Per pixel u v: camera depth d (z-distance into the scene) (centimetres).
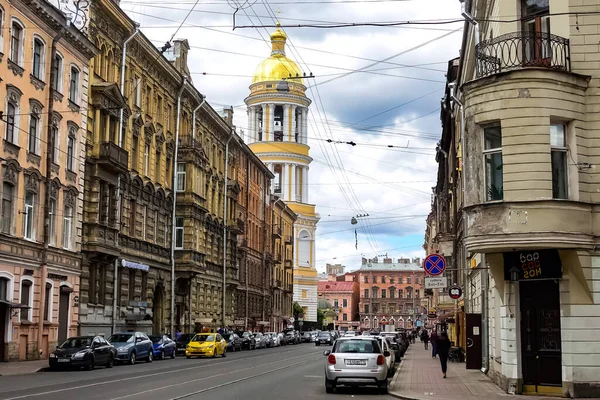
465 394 2177
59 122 3700
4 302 3128
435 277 2572
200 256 5719
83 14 3975
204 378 2692
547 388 2088
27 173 3394
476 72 2195
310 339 10106
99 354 3228
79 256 3894
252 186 8462
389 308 18038
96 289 4106
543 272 2033
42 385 2298
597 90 2028
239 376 2850
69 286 3781
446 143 5459
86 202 4019
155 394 2020
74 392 2045
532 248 2005
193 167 5606
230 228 6981
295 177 11712
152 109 4969
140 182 4738
